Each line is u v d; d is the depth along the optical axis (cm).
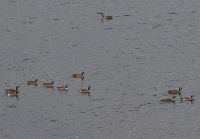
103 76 11800
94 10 15988
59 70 12094
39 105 10581
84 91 11056
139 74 11881
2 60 12625
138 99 10819
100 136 9575
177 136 9625
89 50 13200
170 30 14400
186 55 12862
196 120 10119
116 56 12838
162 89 11212
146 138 9556
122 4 16425
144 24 14850
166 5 16262
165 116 10250
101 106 10556
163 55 12875
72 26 14762
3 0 16812
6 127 9844
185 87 11300
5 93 11012
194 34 14088
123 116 10231
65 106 10550
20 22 15062
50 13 15725
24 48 13325
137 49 13238
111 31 14412
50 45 13512
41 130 9750
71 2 16625
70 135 9594
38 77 11731
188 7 16075
